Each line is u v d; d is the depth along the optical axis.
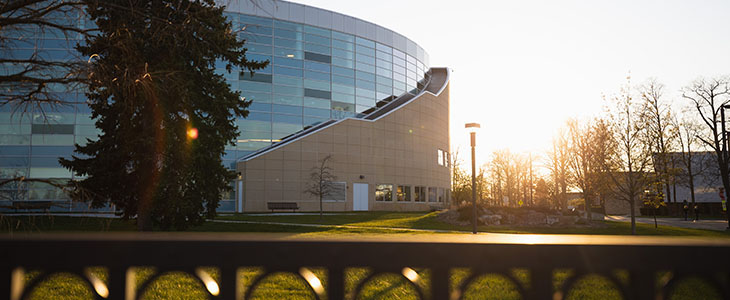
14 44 9.57
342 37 54.47
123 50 10.45
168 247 1.52
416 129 60.72
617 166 25.61
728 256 1.49
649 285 1.52
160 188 17.86
